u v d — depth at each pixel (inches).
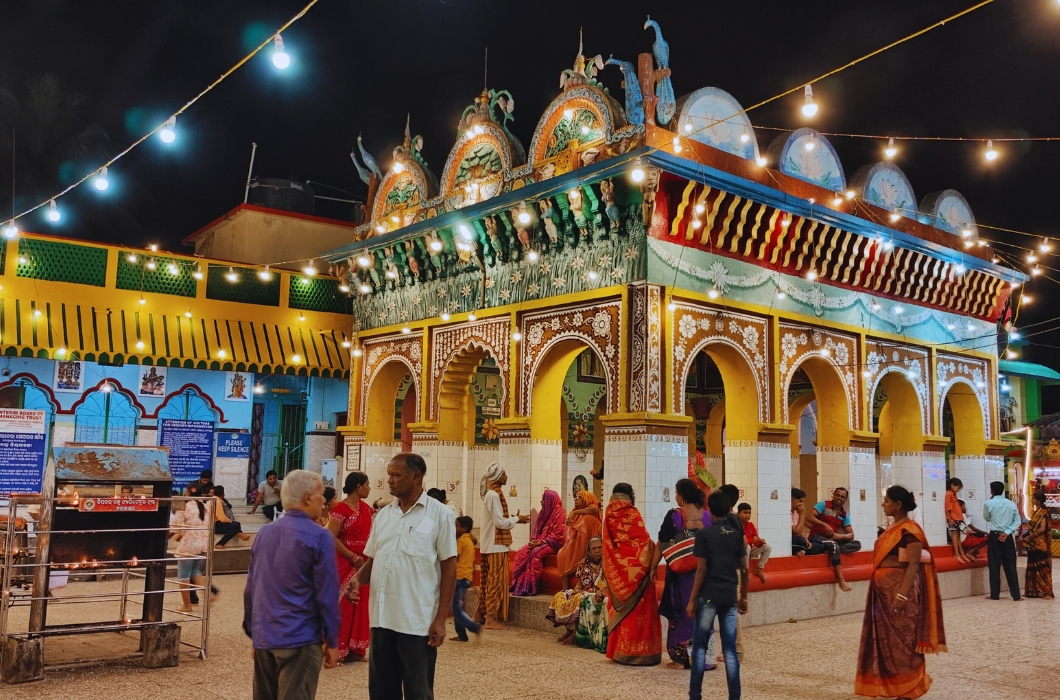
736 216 576.4
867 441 664.4
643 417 517.7
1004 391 1189.7
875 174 693.9
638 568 395.2
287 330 812.6
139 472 368.8
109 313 729.0
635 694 336.8
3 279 691.4
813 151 643.5
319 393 891.4
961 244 765.3
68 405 750.5
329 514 398.3
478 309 649.0
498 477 515.5
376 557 241.6
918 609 330.6
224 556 673.0
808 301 634.8
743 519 507.2
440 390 678.5
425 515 241.3
